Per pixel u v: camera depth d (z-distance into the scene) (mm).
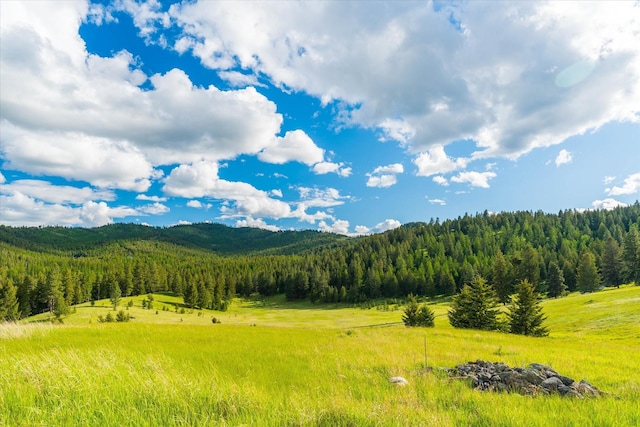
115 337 17266
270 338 20469
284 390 7656
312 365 11602
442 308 107375
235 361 11883
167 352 13195
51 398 5016
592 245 131875
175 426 4422
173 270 181625
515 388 8680
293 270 171250
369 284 141375
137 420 4430
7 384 5484
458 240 177125
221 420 4570
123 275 133500
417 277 135250
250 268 199250
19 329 17047
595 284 89562
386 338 22281
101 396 5230
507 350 17984
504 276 81938
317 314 120562
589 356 16891
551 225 175875
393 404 6484
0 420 4316
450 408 6613
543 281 111500
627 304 51844
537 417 6051
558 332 46812
